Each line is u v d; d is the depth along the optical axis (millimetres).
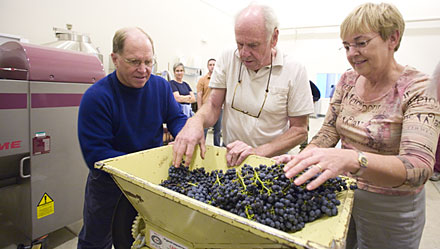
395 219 940
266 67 1260
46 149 1695
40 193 1703
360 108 982
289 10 7098
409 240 950
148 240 917
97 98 1167
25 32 2725
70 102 1790
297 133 1294
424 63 5855
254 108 1316
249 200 700
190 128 1188
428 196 2828
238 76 1350
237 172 884
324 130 1159
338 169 680
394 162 703
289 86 1277
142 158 1014
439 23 5562
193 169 1152
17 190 1735
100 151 1148
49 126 1691
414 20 5715
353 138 1001
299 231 635
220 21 6121
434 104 745
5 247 1775
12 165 1600
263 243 563
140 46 1115
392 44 848
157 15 4371
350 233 1163
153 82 1378
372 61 840
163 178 1108
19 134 1547
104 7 3494
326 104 7945
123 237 1124
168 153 1131
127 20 3850
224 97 1492
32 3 2748
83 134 1168
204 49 5711
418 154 727
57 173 1780
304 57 7293
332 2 6566
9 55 1646
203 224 658
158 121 1401
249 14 1055
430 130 738
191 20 5172
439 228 2234
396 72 888
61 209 1841
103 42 3549
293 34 7297
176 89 3877
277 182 727
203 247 748
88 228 1433
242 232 578
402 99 841
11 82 1473
